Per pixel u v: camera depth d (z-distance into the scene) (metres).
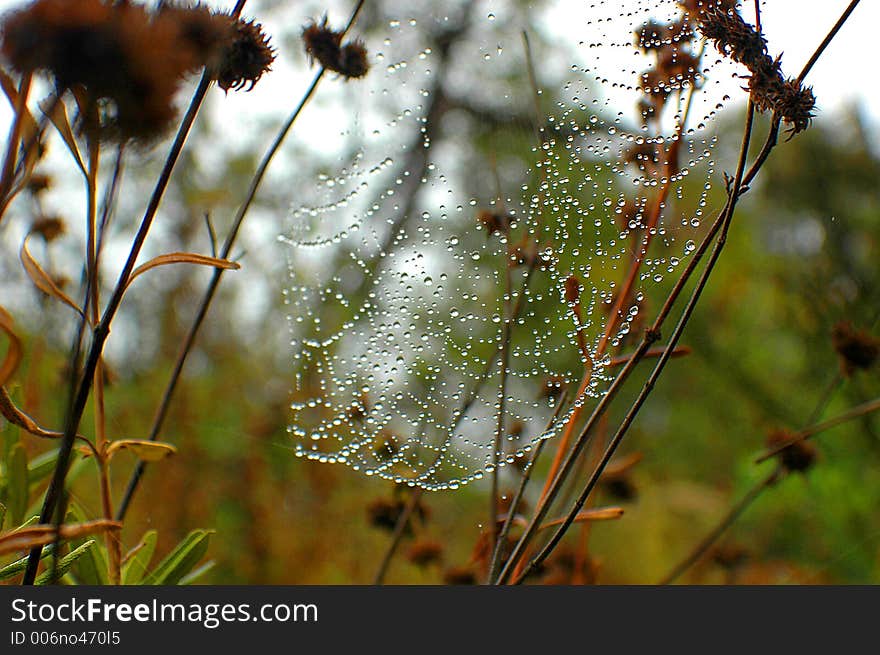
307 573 1.19
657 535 1.56
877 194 1.49
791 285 1.39
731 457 1.69
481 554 0.86
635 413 0.75
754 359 1.64
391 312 1.01
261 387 1.46
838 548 1.25
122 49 0.64
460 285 0.99
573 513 0.75
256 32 0.71
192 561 0.78
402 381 0.98
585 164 0.92
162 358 1.44
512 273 0.96
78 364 0.68
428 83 1.15
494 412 0.92
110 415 1.11
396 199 1.10
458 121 1.11
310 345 1.09
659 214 0.84
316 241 1.15
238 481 1.27
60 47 0.63
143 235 0.70
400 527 0.86
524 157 0.98
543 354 0.94
